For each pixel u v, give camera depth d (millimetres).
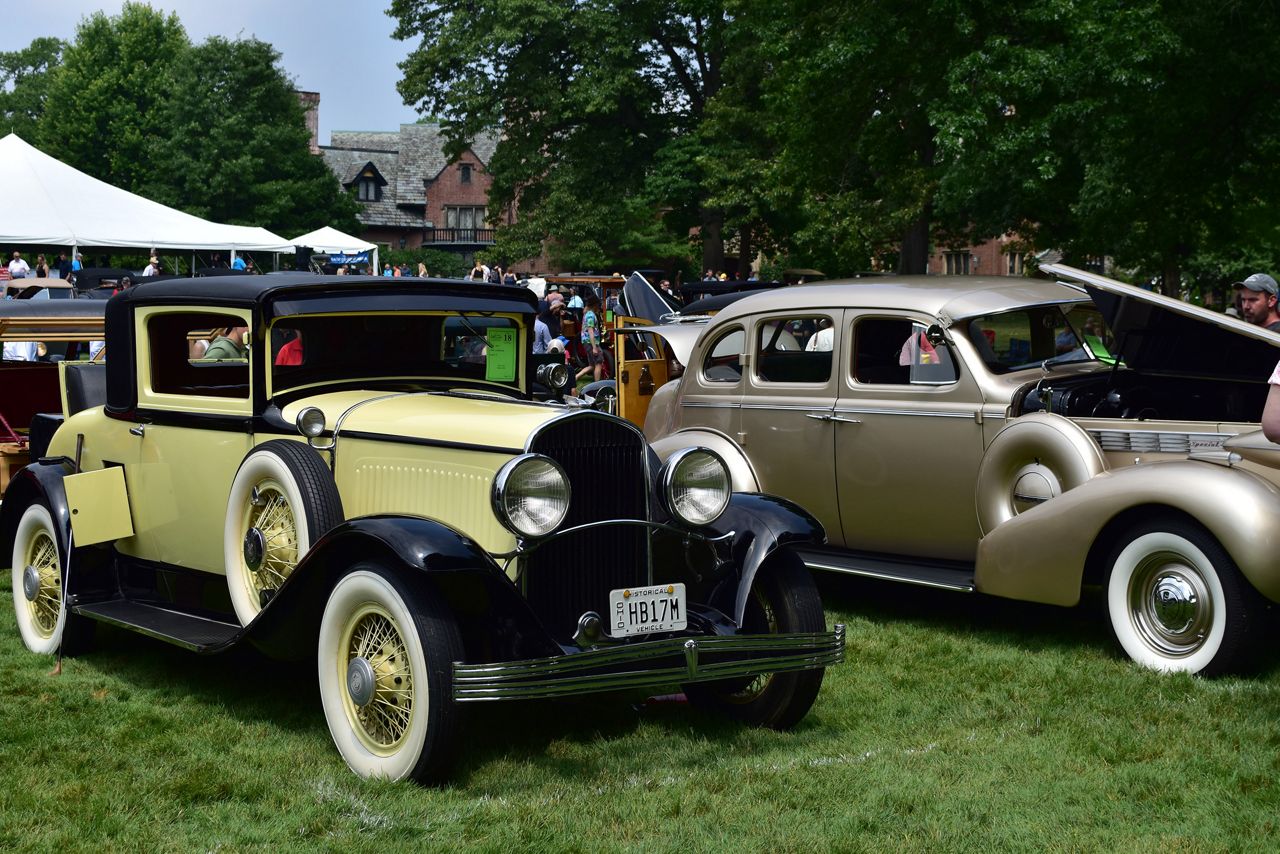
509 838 3654
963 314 6473
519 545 4148
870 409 6734
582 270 49438
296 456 4676
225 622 5219
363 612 4211
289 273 5480
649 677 4148
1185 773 4250
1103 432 6055
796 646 4504
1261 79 13703
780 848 3623
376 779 4090
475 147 82875
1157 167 14391
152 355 5633
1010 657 5875
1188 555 5422
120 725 4812
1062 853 3576
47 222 22234
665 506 4461
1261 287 7199
